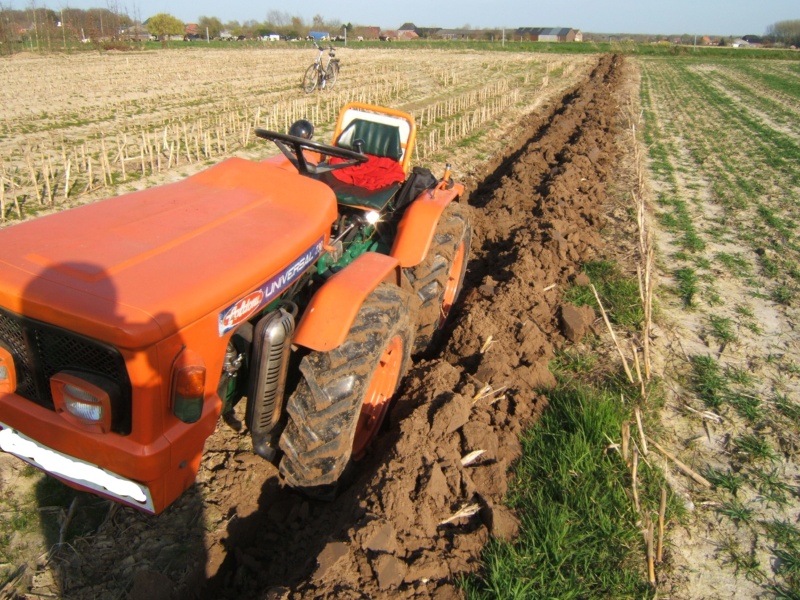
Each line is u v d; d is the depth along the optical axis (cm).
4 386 261
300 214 328
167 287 245
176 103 1758
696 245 759
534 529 313
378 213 439
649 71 3722
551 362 486
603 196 962
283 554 310
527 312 545
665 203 946
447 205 485
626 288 605
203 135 1274
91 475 257
